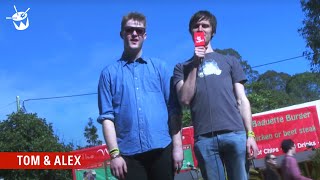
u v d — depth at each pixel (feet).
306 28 65.51
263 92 118.21
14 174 60.54
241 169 12.48
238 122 12.77
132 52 13.10
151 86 12.91
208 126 12.69
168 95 13.04
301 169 55.72
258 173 51.67
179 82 13.08
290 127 54.29
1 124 67.41
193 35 13.17
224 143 12.52
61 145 69.72
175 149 12.53
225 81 13.03
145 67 13.12
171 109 12.94
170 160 12.42
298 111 54.54
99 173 55.57
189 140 52.95
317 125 53.98
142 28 13.12
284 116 54.60
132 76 12.96
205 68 13.10
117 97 12.82
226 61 13.38
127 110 12.59
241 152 12.50
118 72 13.04
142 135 12.35
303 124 54.24
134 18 13.12
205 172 12.73
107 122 12.66
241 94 13.21
